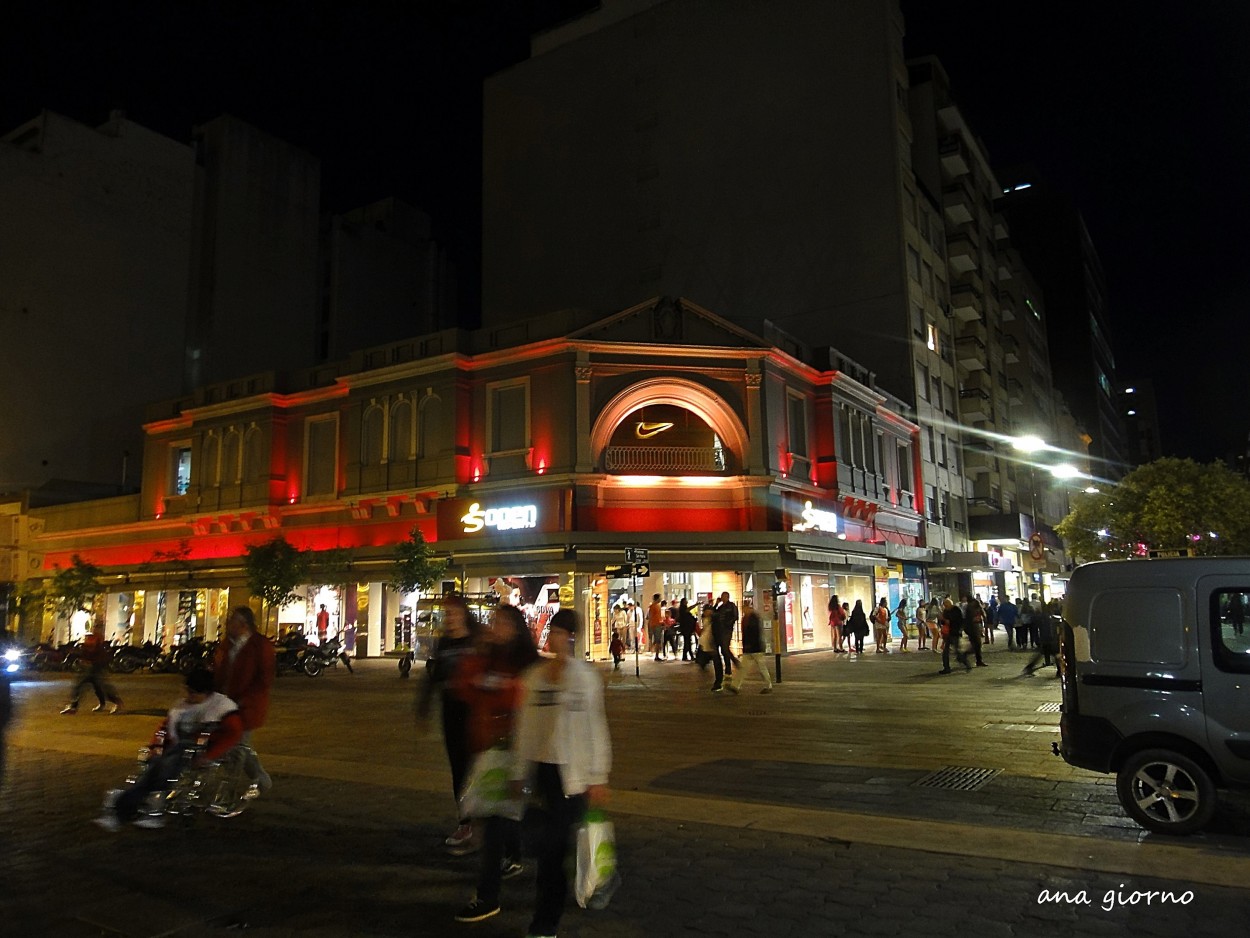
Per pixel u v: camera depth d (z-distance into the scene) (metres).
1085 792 7.93
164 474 36.59
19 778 9.36
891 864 5.78
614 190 45.00
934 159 47.12
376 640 29.56
